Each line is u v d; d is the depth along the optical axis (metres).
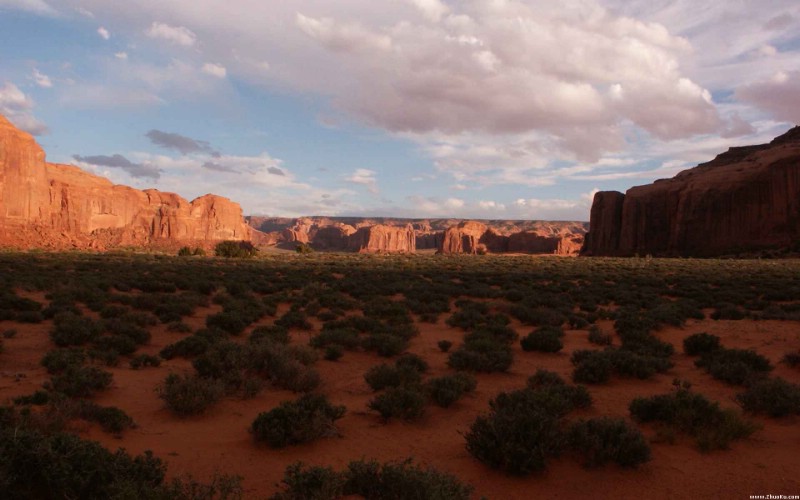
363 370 13.13
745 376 11.72
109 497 5.00
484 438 6.91
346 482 5.80
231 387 10.39
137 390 10.48
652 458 7.12
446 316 23.81
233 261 67.62
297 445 7.60
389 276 46.16
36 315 18.06
